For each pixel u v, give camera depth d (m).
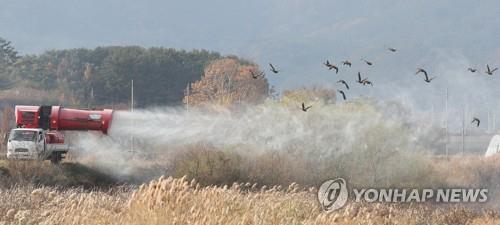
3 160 159.00
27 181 141.62
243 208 60.91
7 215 58.59
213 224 52.50
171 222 52.25
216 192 61.19
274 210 63.19
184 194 55.91
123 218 55.84
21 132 163.50
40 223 54.56
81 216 56.94
